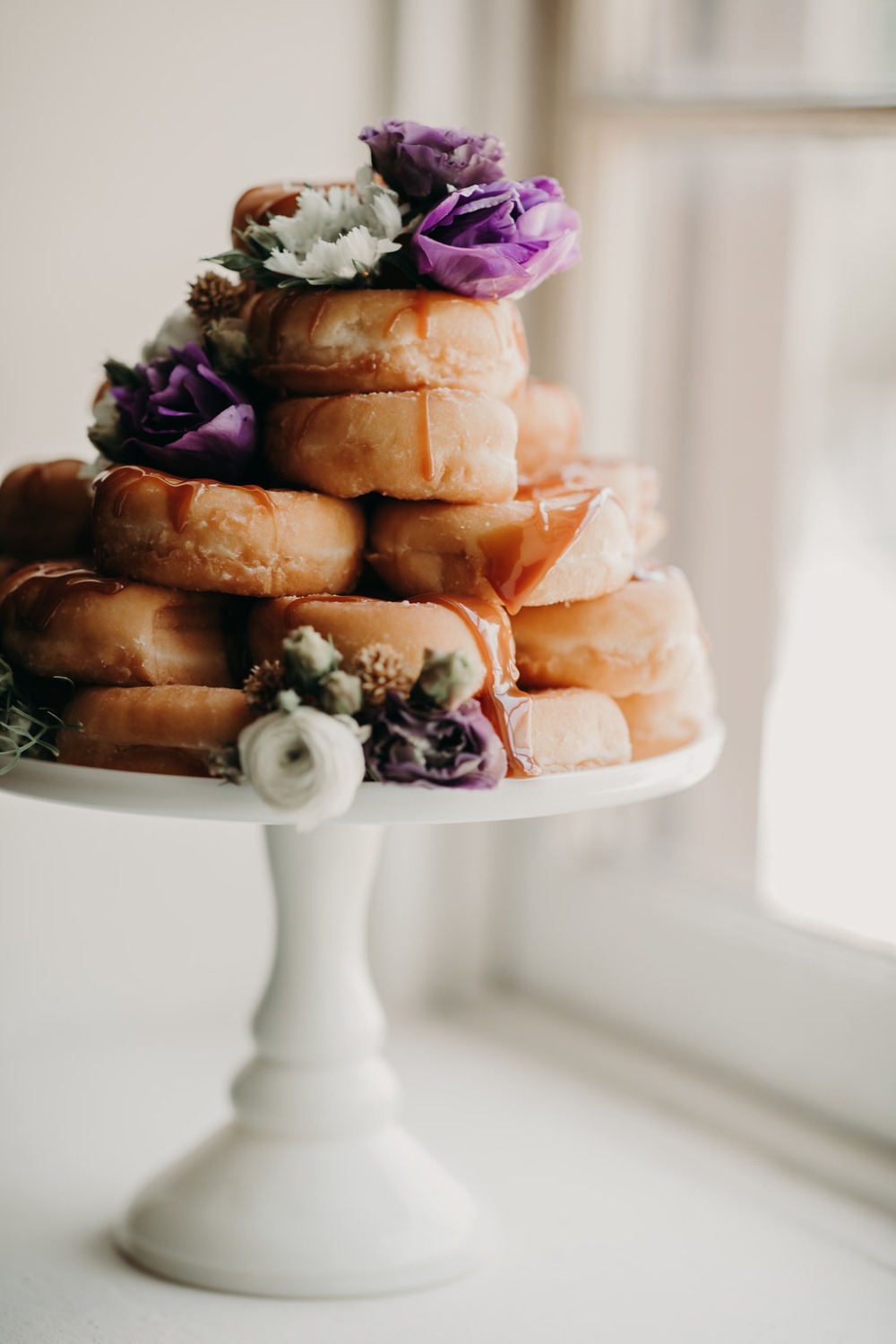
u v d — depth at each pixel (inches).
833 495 41.8
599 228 44.6
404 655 31.8
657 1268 36.1
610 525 33.9
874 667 41.2
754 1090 41.7
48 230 41.2
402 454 32.7
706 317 43.9
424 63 43.6
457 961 46.6
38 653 33.2
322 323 33.0
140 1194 36.7
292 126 43.2
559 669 34.3
